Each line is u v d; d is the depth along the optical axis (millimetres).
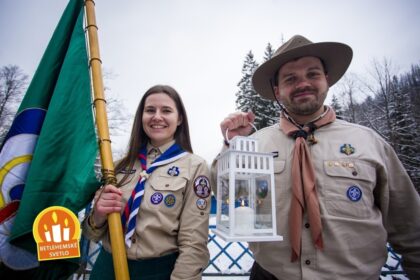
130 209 1788
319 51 1959
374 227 1686
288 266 1689
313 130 1933
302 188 1725
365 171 1756
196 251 1672
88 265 3467
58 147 1659
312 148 1886
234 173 1430
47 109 1826
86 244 3453
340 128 1950
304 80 1916
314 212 1627
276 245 1759
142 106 2219
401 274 4055
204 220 1796
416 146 19719
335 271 1586
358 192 1710
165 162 1978
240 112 1836
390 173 1850
